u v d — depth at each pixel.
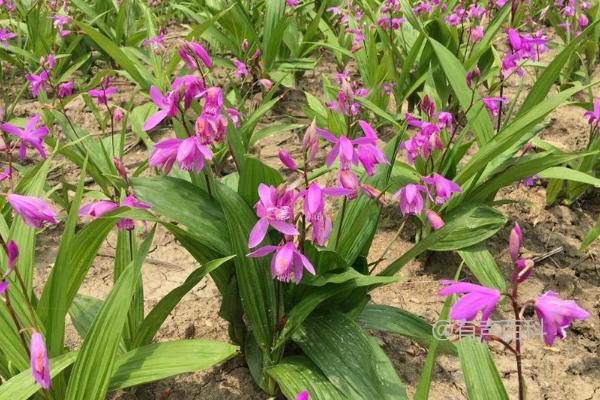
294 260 1.55
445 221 2.63
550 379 2.25
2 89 4.42
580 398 2.18
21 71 4.77
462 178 2.51
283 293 1.95
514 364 2.29
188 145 1.67
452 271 2.80
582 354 2.37
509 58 2.98
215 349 1.67
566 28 4.77
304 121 4.18
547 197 3.25
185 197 1.88
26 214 1.38
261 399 2.10
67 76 4.37
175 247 2.95
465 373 1.50
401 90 4.04
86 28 3.43
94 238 1.69
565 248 2.99
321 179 3.45
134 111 3.81
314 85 4.82
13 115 4.18
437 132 2.40
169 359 1.67
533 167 2.46
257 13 4.92
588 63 4.93
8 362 1.62
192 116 3.51
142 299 2.06
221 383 2.15
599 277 2.82
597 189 3.35
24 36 5.13
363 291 1.94
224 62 4.45
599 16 4.66
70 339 2.32
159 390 2.11
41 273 2.76
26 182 2.33
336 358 1.77
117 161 1.79
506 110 4.29
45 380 1.25
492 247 2.99
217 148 3.21
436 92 3.57
